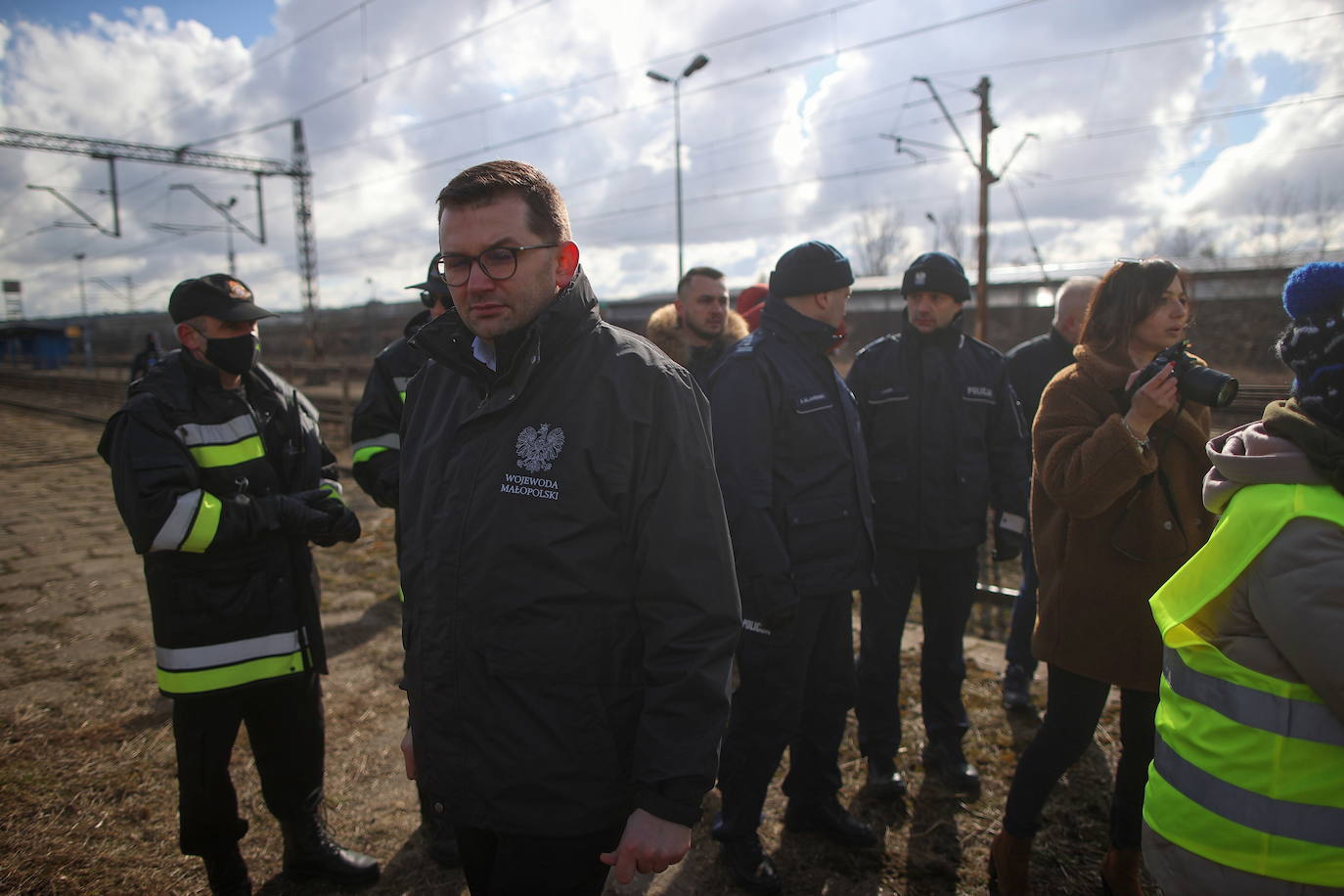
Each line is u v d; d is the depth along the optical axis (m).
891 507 2.79
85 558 5.93
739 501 2.15
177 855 2.46
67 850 2.45
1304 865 1.13
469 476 1.38
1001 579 5.06
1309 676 1.10
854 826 2.47
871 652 2.79
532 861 1.37
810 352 2.41
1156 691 1.94
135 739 3.14
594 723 1.33
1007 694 3.25
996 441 2.94
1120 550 1.93
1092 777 2.77
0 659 3.97
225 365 2.12
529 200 1.34
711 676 1.31
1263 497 1.17
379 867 2.39
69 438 13.66
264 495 2.15
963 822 2.58
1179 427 1.92
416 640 1.44
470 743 1.36
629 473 1.33
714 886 2.32
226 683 2.06
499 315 1.35
